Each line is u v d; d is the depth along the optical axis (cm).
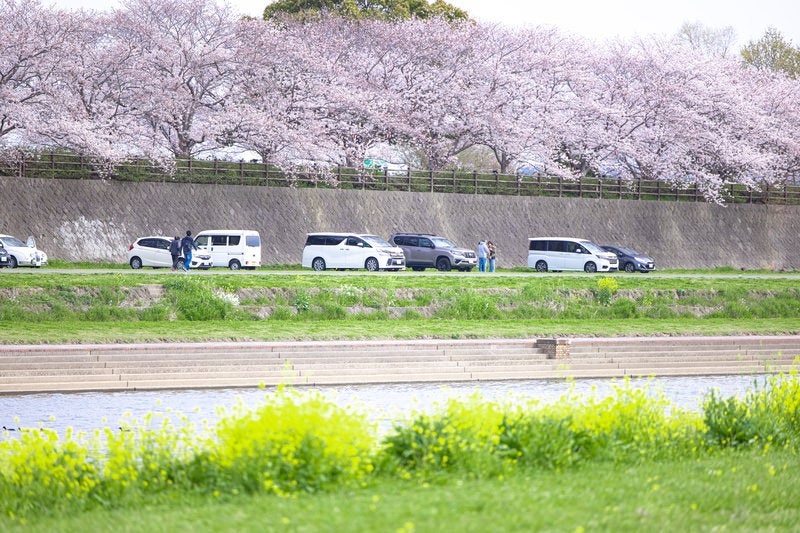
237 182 9569
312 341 4653
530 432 2083
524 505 1628
